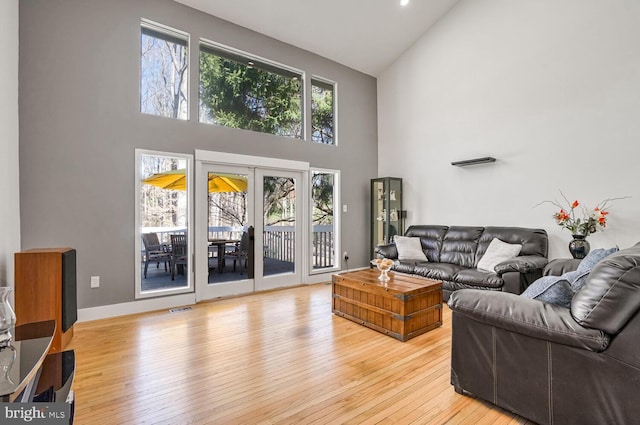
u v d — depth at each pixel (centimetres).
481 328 183
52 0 320
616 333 138
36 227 310
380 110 613
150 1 375
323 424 168
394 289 287
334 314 352
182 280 416
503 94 442
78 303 330
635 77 338
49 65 317
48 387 141
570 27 382
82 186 333
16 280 256
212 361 240
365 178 598
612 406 138
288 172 497
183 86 406
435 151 526
